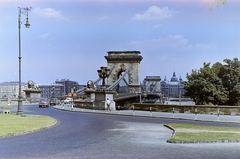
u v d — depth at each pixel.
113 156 12.48
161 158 12.11
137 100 104.25
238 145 15.34
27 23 39.09
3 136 18.00
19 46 37.16
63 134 19.58
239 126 25.81
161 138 17.86
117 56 130.00
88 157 12.26
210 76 76.00
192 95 76.19
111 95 54.06
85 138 17.73
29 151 13.53
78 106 63.44
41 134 19.55
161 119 34.03
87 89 81.81
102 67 53.75
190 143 15.94
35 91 106.06
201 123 28.88
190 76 79.00
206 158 12.13
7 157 12.23
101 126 24.97
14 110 52.25
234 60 77.38
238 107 39.66
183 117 35.56
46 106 70.56
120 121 30.41
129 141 16.62
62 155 12.66
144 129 22.73
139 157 12.30
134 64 129.00
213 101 73.25
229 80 76.44
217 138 16.81
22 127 22.25
